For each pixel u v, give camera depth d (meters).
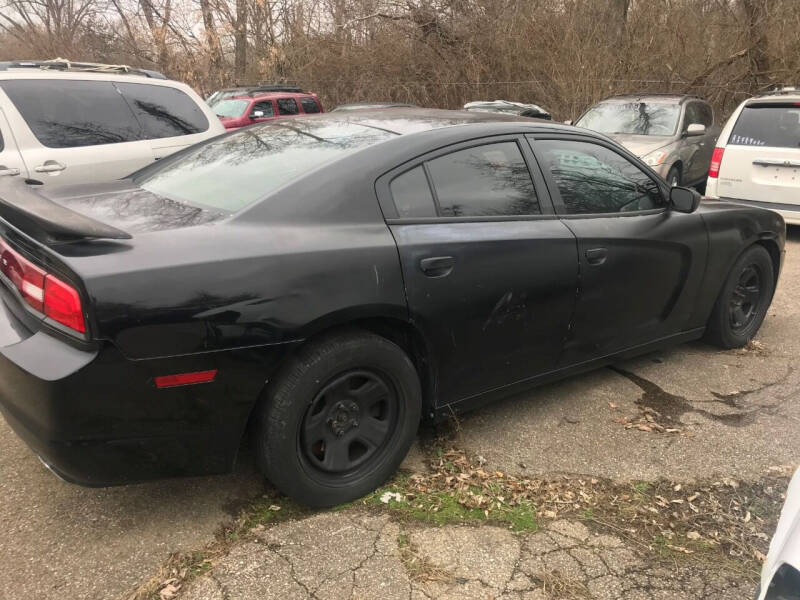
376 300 2.55
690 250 3.88
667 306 3.91
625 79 15.56
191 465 2.39
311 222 2.53
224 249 2.30
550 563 2.43
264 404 2.45
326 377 2.51
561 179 3.36
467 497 2.80
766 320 5.26
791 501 1.75
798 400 3.82
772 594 1.51
